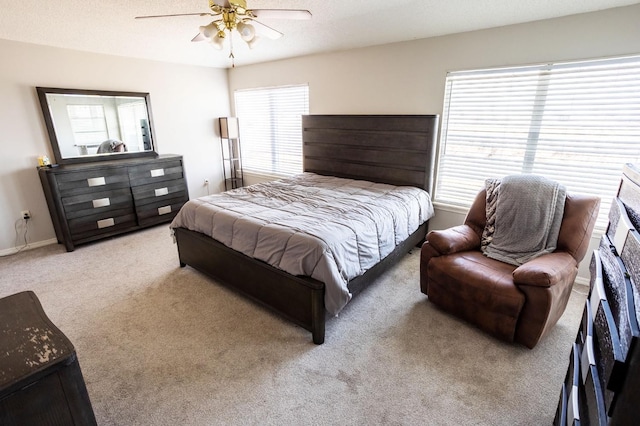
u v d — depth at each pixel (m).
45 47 3.40
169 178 4.27
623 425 0.68
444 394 1.65
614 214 1.23
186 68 4.68
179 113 4.71
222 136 5.18
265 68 4.70
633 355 0.66
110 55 3.89
